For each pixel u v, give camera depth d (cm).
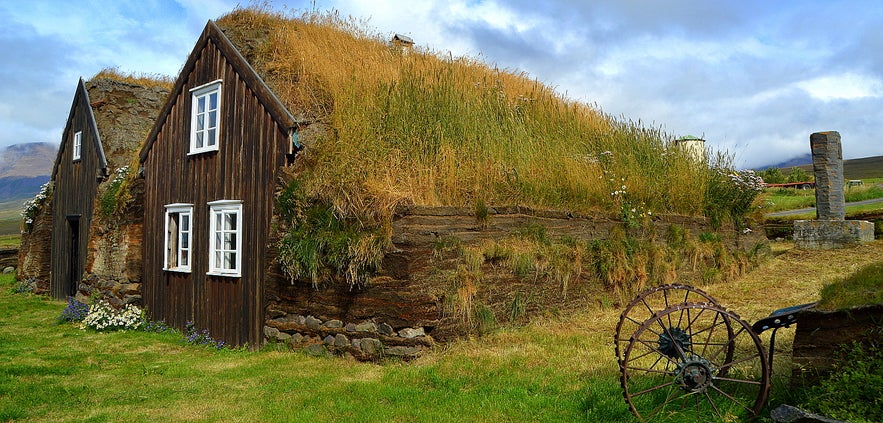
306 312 978
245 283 1125
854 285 533
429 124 1059
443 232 889
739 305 1041
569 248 1059
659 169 1392
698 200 1388
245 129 1173
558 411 595
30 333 1299
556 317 1011
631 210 1206
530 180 1066
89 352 1076
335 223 918
